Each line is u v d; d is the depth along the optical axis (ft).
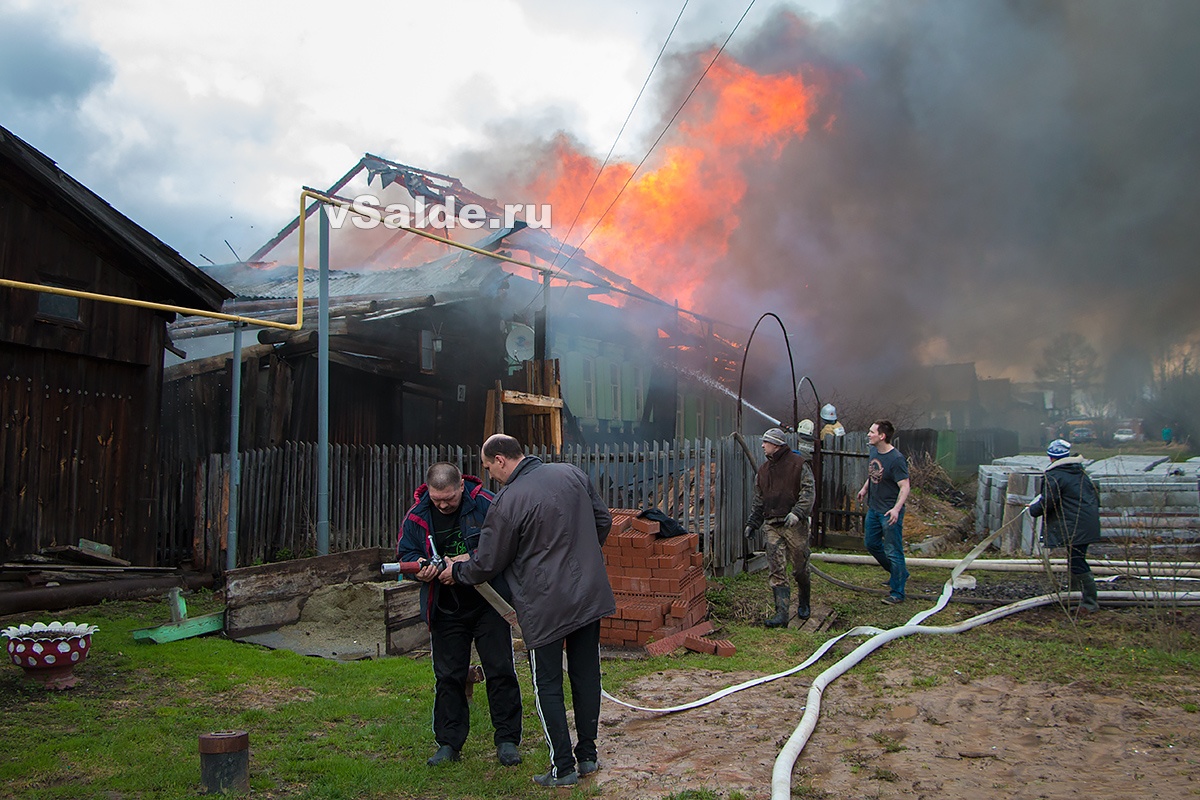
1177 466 44.16
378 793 12.46
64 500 30.35
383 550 27.53
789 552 25.81
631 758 13.89
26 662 17.43
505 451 13.43
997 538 40.68
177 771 12.94
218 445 42.04
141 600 28.60
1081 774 12.53
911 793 11.94
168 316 34.86
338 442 42.80
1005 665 19.45
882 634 22.16
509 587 13.46
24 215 29.22
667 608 22.88
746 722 15.80
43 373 29.96
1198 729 14.49
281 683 18.56
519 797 12.32
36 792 12.12
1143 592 26.78
